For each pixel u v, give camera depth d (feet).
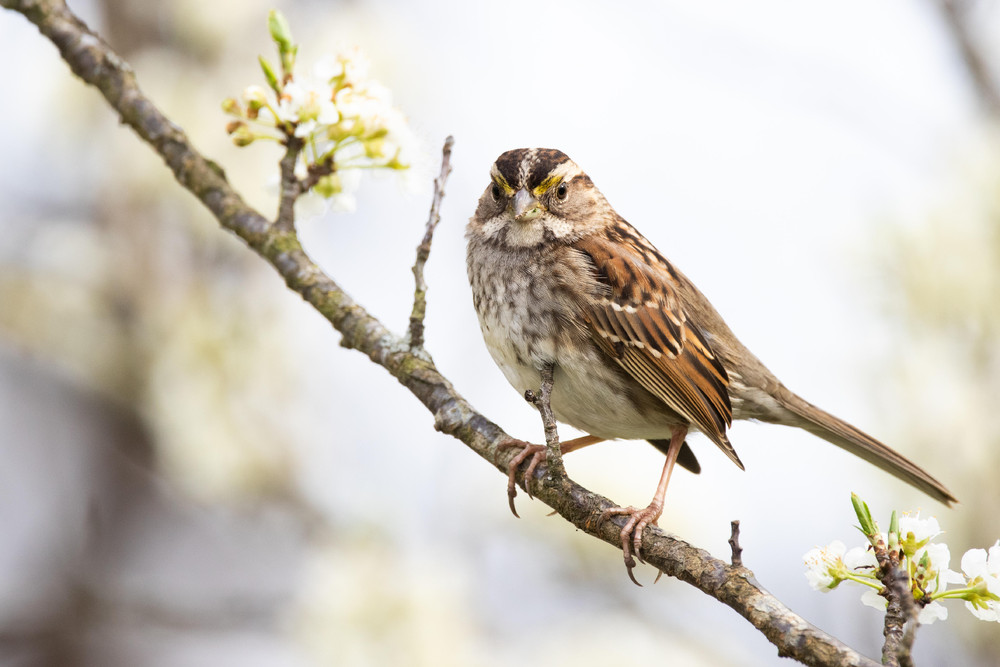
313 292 23.56
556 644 35.37
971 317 33.42
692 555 19.72
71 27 25.55
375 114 23.02
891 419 33.78
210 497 39.75
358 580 34.58
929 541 17.90
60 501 47.03
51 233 42.11
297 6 41.04
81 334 40.81
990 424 33.35
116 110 25.34
